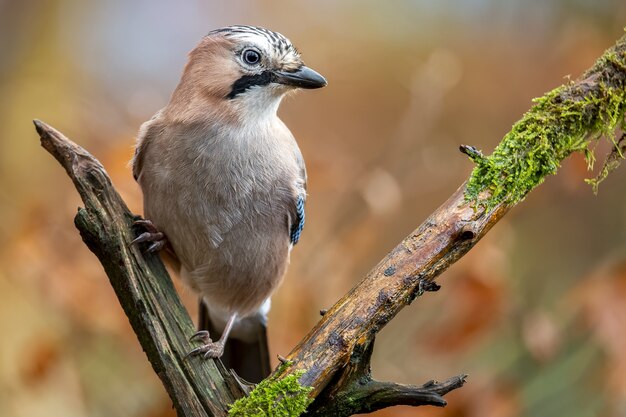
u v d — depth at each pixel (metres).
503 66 14.23
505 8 14.88
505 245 10.95
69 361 10.19
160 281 6.82
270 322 10.05
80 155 6.68
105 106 11.75
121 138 10.13
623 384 9.45
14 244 9.88
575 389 10.59
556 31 14.07
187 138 7.90
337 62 14.18
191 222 7.99
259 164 8.03
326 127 13.95
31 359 10.01
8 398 10.80
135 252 6.71
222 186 7.93
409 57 14.48
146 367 10.35
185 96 8.08
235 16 16.88
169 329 6.60
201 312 8.91
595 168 11.41
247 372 8.82
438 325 10.32
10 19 15.07
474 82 14.12
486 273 9.98
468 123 13.83
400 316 11.59
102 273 9.90
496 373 10.39
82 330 10.12
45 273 9.77
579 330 10.33
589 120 6.61
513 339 10.76
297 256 10.24
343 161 11.21
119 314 9.91
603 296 9.58
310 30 15.48
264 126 8.17
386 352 11.16
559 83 13.20
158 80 16.50
